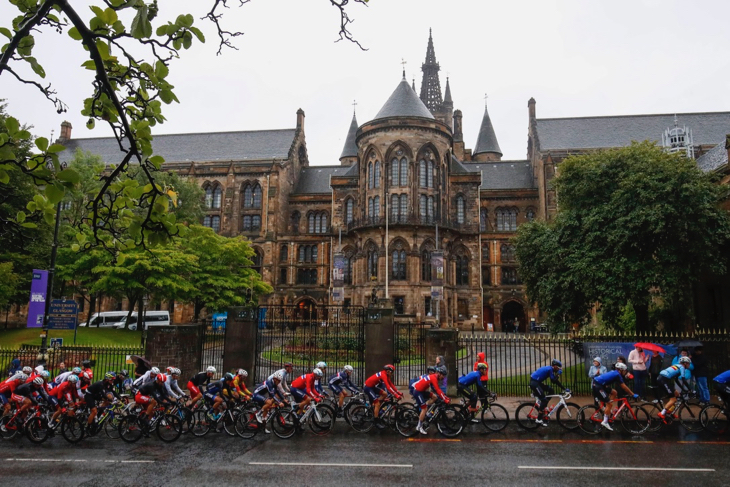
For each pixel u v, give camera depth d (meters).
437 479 10.67
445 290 58.06
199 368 22.78
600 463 11.91
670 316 31.39
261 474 11.05
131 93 5.46
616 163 26.30
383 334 22.02
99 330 41.94
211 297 47.62
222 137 83.94
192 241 49.38
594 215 25.25
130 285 40.00
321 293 67.88
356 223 61.88
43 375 15.34
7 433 14.97
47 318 23.45
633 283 22.88
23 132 4.43
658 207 22.25
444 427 14.93
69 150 82.06
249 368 22.59
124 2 4.43
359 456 12.58
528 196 74.56
